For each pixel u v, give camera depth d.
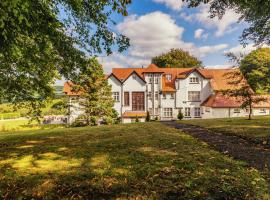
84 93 37.12
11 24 6.09
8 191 6.69
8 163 9.27
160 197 5.93
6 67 10.44
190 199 5.76
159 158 9.14
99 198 6.07
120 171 7.77
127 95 52.44
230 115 48.16
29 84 13.05
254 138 12.88
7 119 58.97
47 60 9.98
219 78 54.59
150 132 17.38
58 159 9.63
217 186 6.34
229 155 9.51
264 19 15.40
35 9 6.90
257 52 44.00
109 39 9.73
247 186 6.27
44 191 6.61
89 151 10.91
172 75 56.47
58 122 53.41
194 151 10.32
